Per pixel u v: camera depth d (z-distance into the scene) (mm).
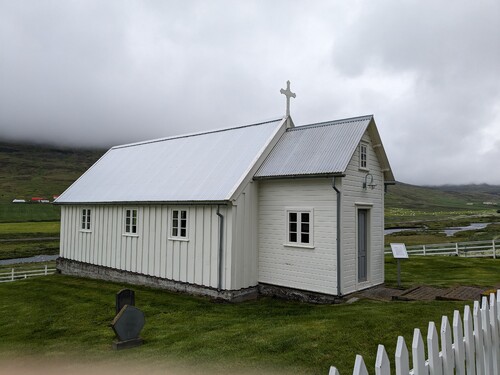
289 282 13477
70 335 10508
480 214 145625
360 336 8172
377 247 14781
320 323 9414
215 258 13742
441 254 26031
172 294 14688
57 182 195625
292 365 6973
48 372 7785
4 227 70875
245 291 13734
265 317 10984
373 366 6598
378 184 15078
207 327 10172
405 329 8414
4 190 163000
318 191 12906
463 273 17969
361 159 14023
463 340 3920
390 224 90000
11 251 44375
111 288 16438
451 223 92688
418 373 3244
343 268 12453
